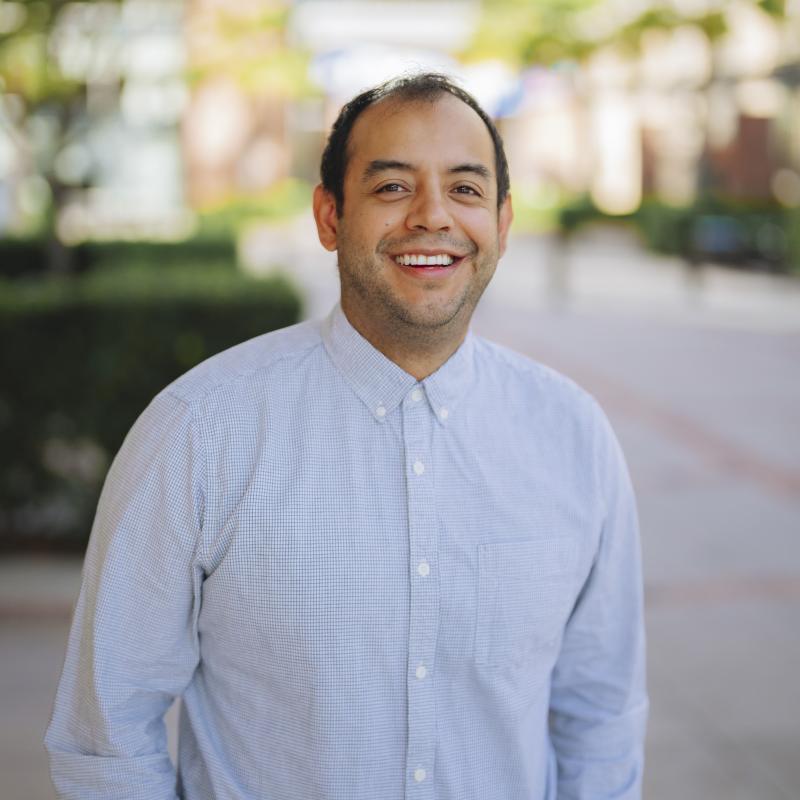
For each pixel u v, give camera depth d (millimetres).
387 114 1471
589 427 1592
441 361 1515
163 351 4980
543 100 28766
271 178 21891
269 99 21531
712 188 22156
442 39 21984
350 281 1498
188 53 8211
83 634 1491
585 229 23672
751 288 16609
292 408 1479
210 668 1512
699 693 3891
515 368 1602
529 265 20484
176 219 18281
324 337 1532
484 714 1503
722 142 21938
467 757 1496
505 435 1543
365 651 1432
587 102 21656
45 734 1526
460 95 1518
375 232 1464
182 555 1440
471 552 1481
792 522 5859
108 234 10570
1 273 10023
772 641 4344
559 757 1700
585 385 9469
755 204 19406
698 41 18125
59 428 5016
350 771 1438
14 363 4934
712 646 4285
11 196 12508
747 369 10227
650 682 3969
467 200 1487
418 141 1457
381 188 1468
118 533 1445
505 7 13688
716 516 5953
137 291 4984
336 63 12219
